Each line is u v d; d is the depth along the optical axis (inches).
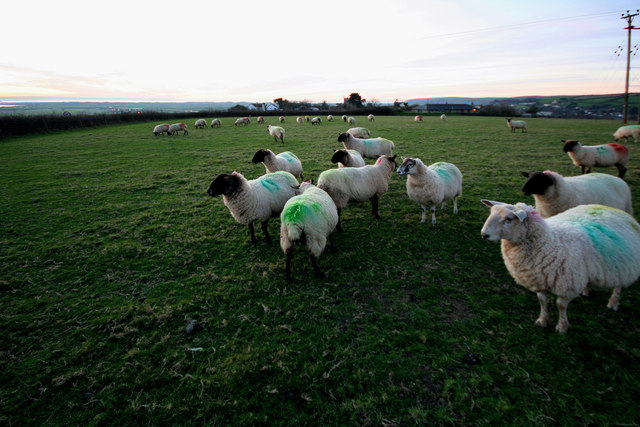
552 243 141.0
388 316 167.8
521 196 357.1
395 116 2461.9
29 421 120.9
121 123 1717.5
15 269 232.8
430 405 119.8
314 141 869.8
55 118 1306.6
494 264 217.5
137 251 255.8
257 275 214.4
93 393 132.7
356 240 261.6
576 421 111.5
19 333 168.1
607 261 139.2
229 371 138.3
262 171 523.8
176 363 142.8
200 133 1198.9
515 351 141.5
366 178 286.4
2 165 609.0
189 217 330.6
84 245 269.0
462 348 145.2
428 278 203.2
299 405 122.4
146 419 120.5
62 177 512.1
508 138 880.9
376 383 129.6
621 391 120.5
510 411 115.6
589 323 154.1
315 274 209.0
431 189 271.9
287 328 162.6
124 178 501.4
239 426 115.5
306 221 191.0
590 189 216.5
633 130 712.4
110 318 175.9
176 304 187.6
